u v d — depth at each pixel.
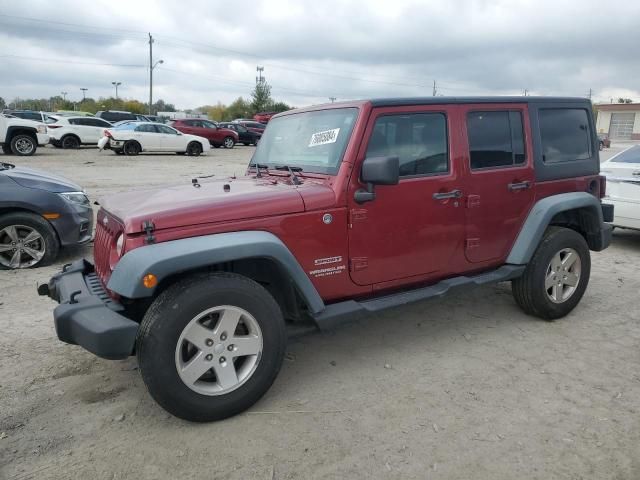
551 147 4.73
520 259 4.49
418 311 5.10
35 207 6.22
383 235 3.76
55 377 3.73
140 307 3.35
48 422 3.19
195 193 3.59
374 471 2.78
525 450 2.95
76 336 3.01
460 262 4.24
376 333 4.57
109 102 88.00
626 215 7.43
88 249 7.32
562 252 4.76
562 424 3.20
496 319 4.91
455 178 4.06
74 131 25.27
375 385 3.68
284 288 3.54
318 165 3.81
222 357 3.16
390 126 3.77
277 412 3.33
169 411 3.07
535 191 4.58
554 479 2.71
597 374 3.84
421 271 4.03
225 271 3.41
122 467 2.80
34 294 5.42
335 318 3.55
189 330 3.01
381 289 3.88
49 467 2.79
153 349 2.93
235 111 89.62
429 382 3.72
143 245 3.02
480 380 3.74
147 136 23.70
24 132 20.19
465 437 3.07
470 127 4.18
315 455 2.91
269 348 3.28
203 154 25.78
